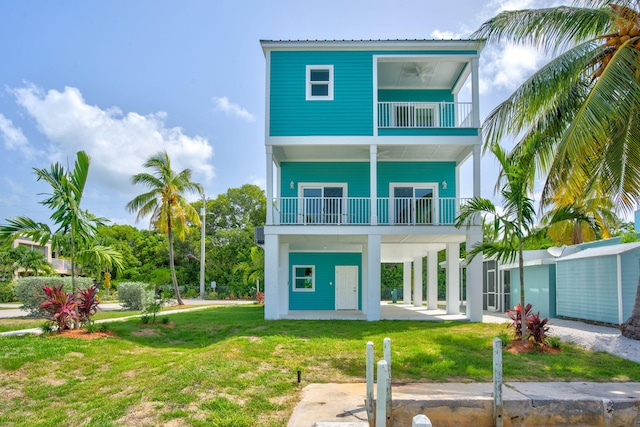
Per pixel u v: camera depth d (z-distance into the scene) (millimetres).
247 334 11609
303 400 6734
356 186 17906
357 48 15445
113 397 7246
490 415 6414
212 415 6066
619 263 13148
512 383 7473
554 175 10453
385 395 5441
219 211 49500
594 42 11195
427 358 8977
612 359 9008
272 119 15383
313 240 16688
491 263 22375
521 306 10195
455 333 11805
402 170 17906
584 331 12422
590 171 11820
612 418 6445
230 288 38375
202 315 17297
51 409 6984
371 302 14594
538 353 9453
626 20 10305
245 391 7051
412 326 13195
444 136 15156
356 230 14797
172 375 7574
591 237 18891
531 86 10766
